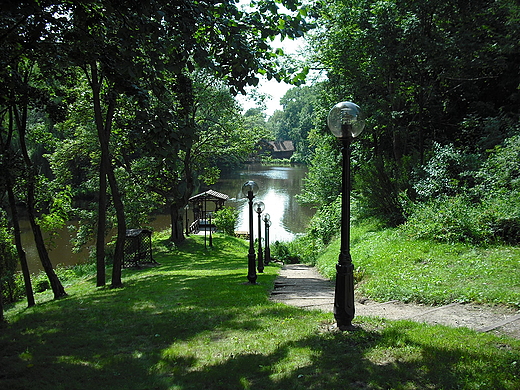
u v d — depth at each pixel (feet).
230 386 13.84
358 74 59.00
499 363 13.38
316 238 79.00
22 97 37.42
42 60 32.17
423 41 50.39
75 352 18.90
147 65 24.43
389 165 57.88
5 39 26.89
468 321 19.80
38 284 64.39
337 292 19.06
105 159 45.62
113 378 15.39
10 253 57.77
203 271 53.93
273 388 13.26
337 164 93.25
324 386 12.92
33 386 14.64
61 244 103.81
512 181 39.14
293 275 48.93
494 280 26.00
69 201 56.44
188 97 32.60
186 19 20.36
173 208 91.50
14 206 42.39
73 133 82.69
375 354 15.14
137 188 82.12
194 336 20.24
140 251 71.20
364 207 61.11
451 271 30.01
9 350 19.51
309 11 24.02
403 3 52.03
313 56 65.62
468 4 53.78
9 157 36.63
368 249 46.19
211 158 100.53
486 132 54.03
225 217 107.96
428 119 66.44
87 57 28.07
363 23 53.98
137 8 19.86
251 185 36.86
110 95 42.68
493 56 57.52
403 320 19.75
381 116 57.88
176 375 15.25
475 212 38.70
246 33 23.58
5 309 45.55
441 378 12.61
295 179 252.42
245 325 21.24
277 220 134.82
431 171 47.80
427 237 40.98
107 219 81.61
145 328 22.58
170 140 24.04
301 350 16.40
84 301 34.01
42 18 24.07
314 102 86.12
